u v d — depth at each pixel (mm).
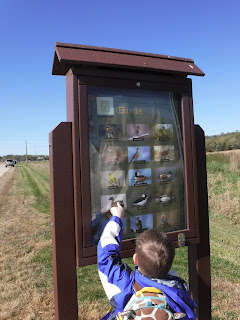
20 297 3832
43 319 3316
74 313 1795
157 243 1296
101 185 1850
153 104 2021
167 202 2078
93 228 1812
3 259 5352
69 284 1780
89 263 1782
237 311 3250
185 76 2146
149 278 1281
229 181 10758
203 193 2254
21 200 12914
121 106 1913
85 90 1790
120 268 1470
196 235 2154
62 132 1779
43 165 50562
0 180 23922
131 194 1951
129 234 1948
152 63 1979
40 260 5246
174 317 1184
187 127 2123
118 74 1880
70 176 1793
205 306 2275
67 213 1779
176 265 4676
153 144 2023
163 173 2061
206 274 2277
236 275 4211
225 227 6715
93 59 1785
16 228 7797
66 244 1774
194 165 2148
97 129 1838
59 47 1792
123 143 1919
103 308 3498
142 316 1179
